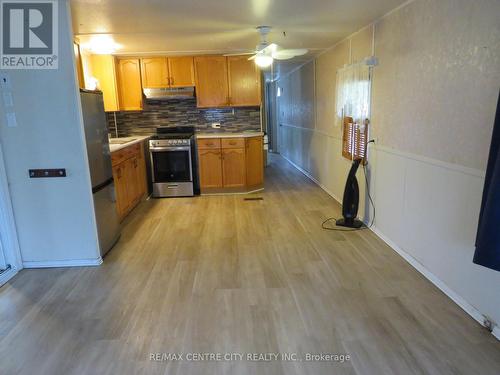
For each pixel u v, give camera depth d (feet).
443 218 8.63
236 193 19.01
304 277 9.69
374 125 12.59
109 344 7.21
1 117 9.84
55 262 10.77
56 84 9.73
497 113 6.03
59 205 10.44
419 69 9.46
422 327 7.43
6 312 8.41
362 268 10.11
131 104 18.80
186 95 18.90
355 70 13.55
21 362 6.76
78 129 10.00
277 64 23.41
